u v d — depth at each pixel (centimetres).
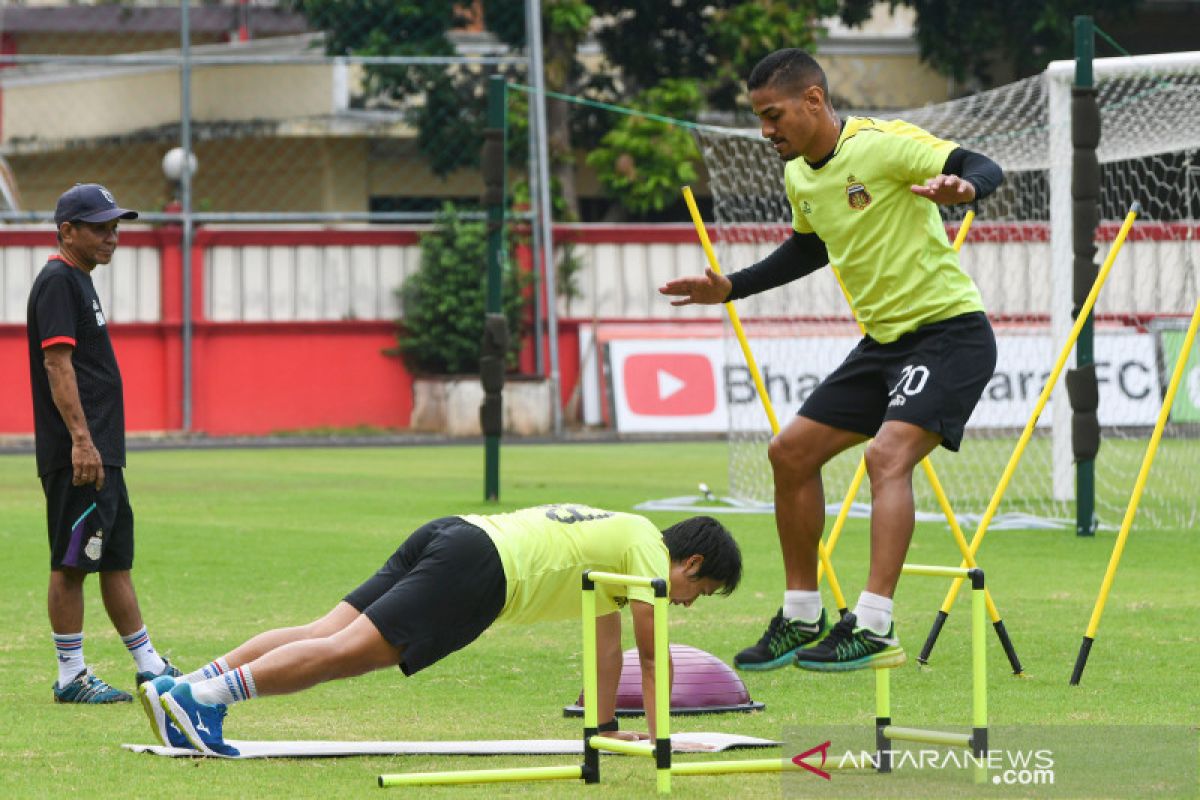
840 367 1617
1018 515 3756
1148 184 6506
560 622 2334
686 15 7506
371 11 7238
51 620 1762
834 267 1612
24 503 4006
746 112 7444
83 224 1806
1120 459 5394
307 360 6725
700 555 1495
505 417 6606
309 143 7806
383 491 4272
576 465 5234
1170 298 6175
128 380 6550
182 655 2031
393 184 7938
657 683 1330
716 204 5594
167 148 7962
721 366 6738
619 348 6719
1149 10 7800
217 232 6600
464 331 6681
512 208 7156
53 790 1327
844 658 1433
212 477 4747
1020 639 2181
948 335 1551
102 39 8606
